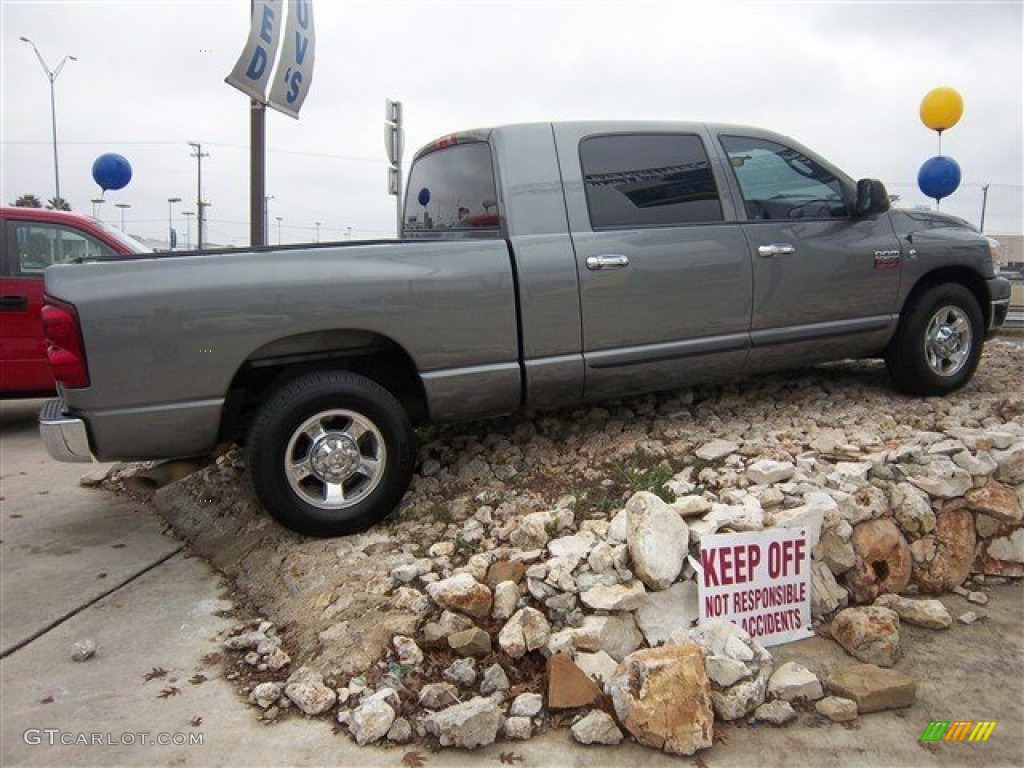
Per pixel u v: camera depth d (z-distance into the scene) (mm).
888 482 3898
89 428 3656
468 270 4137
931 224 5645
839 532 3600
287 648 3316
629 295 4484
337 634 3223
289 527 3922
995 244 5973
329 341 4023
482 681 2965
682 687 2771
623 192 4602
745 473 4074
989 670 3193
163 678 3182
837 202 5305
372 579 3525
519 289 4242
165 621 3635
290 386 3885
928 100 13070
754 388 5738
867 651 3242
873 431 4758
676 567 3238
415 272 4031
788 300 4973
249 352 3791
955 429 4500
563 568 3250
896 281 5340
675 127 4836
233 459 5352
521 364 4316
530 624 3062
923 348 5422
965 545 3852
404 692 2939
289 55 7629
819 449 4406
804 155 5277
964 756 2715
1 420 7918
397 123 9000
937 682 3121
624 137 4684
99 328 3566
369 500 4008
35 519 5012
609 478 4223
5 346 6664
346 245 4023
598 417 5141
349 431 3986
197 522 4719
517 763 2684
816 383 5895
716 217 4816
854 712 2902
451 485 4457
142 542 4613
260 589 3793
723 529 3389
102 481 5703
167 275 3680
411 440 4090
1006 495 3916
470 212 4680
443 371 4156
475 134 4664
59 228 6941
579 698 2873
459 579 3242
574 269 4348
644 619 3203
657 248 4555
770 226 4945
